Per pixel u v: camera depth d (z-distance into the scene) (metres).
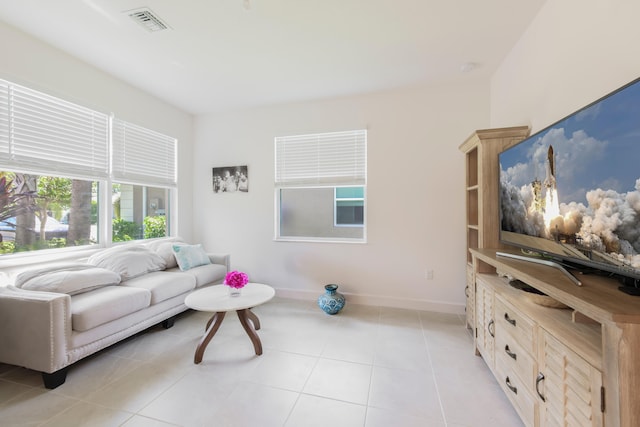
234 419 1.48
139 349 2.22
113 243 2.98
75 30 2.12
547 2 1.81
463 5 1.84
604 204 1.06
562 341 1.07
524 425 1.40
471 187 2.48
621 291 1.02
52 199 2.50
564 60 1.65
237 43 2.27
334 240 3.43
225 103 3.54
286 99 3.40
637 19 1.15
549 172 1.42
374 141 3.23
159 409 1.55
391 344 2.30
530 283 1.26
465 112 2.96
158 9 1.88
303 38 2.20
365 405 1.59
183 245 3.26
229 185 3.82
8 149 2.14
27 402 1.60
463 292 2.99
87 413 1.52
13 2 1.81
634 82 0.94
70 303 1.78
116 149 2.95
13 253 2.25
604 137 1.06
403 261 3.16
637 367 0.79
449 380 1.82
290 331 2.55
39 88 2.27
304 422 1.46
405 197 3.14
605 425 0.85
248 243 3.75
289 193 4.29
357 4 1.82
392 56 2.46
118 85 2.92
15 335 1.74
